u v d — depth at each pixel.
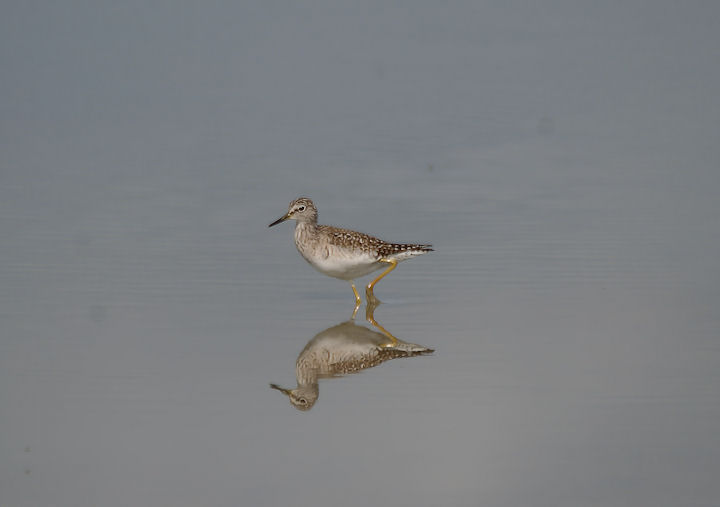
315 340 13.63
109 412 11.40
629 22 37.78
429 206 19.44
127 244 17.20
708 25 37.09
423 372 12.58
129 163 22.11
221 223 18.47
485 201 19.78
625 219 18.56
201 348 13.24
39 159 22.17
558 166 22.23
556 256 16.69
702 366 12.55
